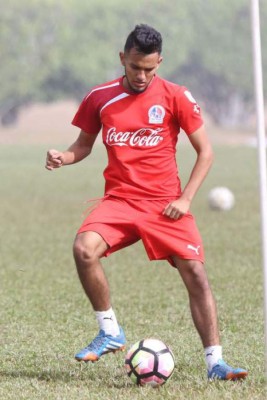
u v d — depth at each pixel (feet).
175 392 64.69
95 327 92.99
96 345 70.08
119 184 68.95
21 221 193.77
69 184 289.94
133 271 130.93
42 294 113.09
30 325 94.22
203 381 67.56
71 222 191.31
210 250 148.97
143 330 91.09
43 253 149.59
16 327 93.25
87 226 68.18
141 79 66.13
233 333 88.28
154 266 135.23
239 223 183.93
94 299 69.51
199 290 67.87
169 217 67.77
